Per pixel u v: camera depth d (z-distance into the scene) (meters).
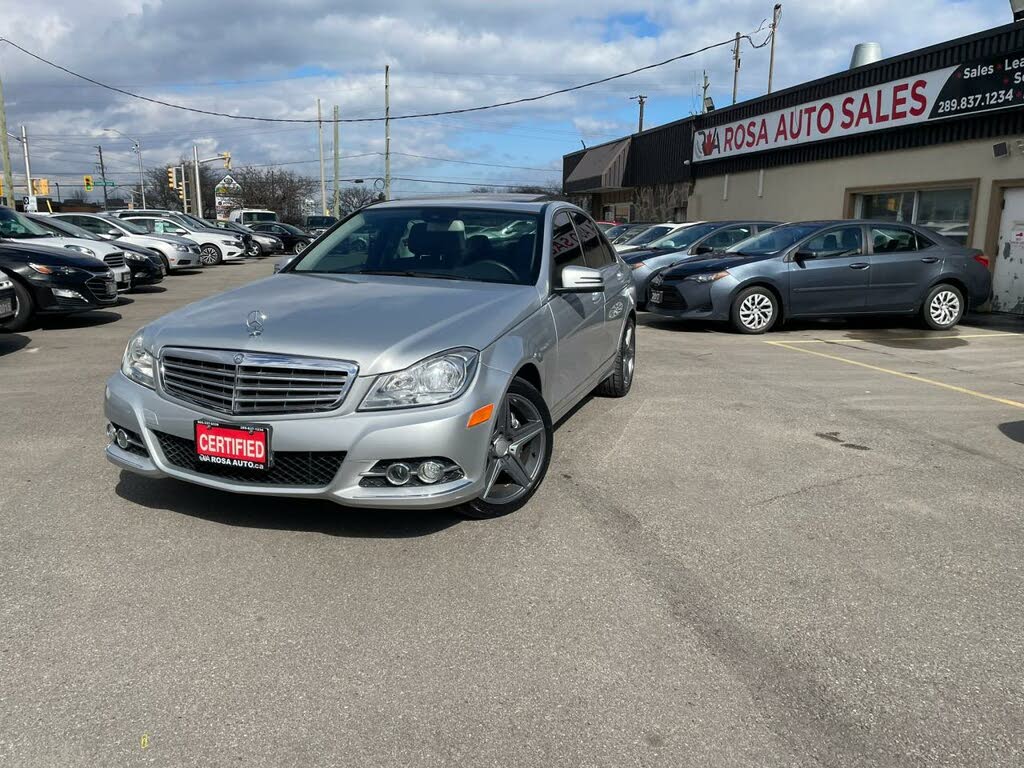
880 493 4.44
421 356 3.40
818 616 3.09
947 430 5.77
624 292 6.28
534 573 3.39
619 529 3.87
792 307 10.64
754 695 2.59
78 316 11.75
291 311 3.76
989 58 12.61
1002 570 3.51
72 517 3.86
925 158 14.20
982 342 10.12
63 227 14.31
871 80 15.23
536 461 4.08
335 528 3.77
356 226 5.20
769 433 5.59
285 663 2.72
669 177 24.84
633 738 2.38
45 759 2.24
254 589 3.20
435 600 3.15
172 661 2.72
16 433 5.30
